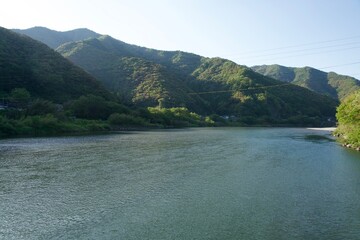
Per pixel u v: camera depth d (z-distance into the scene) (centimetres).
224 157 4031
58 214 1945
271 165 3491
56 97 11662
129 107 13438
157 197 2288
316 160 3828
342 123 6556
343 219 1889
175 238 1634
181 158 3938
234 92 17588
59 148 4828
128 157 3988
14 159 3759
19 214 1942
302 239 1627
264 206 2108
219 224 1811
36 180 2745
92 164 3484
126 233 1688
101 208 2055
